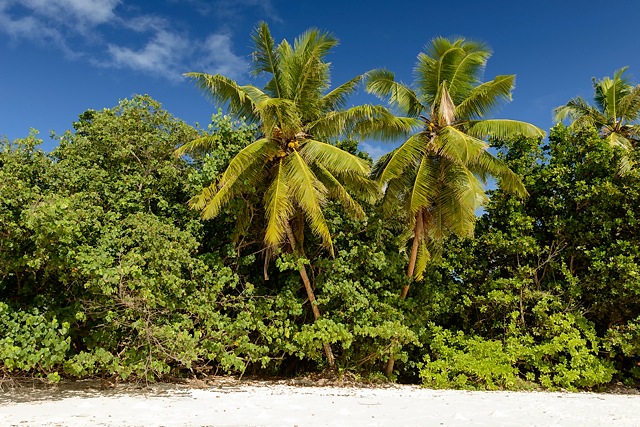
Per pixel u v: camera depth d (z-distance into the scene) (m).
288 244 17.45
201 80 15.45
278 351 16.75
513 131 17.16
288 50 17.00
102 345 13.80
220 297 16.41
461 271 20.56
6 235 12.28
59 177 14.69
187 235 14.95
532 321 19.41
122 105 17.62
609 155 19.05
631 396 15.85
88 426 8.11
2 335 11.48
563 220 19.42
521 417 9.78
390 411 10.50
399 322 16.66
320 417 9.45
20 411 9.90
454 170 17.19
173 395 13.16
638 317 17.80
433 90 18.55
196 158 17.66
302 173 14.83
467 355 17.47
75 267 12.63
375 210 18.23
